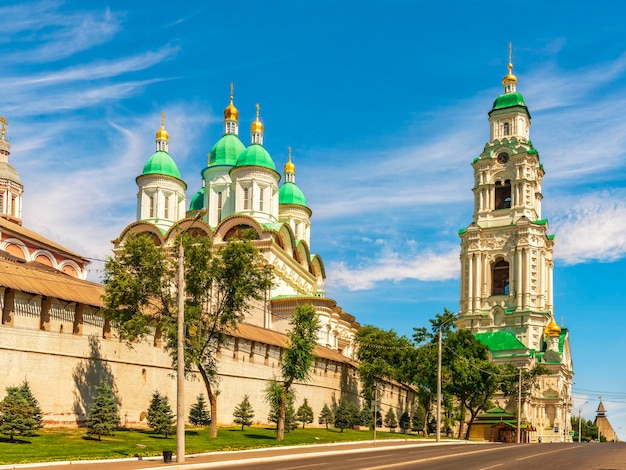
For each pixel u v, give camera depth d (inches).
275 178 4101.9
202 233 3811.5
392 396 3863.2
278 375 2829.7
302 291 4158.5
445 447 2192.4
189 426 2274.9
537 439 4557.1
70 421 1898.4
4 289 1781.5
